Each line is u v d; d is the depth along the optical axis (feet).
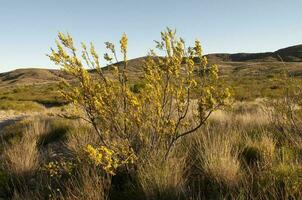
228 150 15.06
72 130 25.26
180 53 13.48
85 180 13.69
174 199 11.98
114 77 14.15
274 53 515.91
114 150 14.17
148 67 13.82
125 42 14.02
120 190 13.79
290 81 19.11
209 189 12.57
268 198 11.03
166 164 13.62
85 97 14.01
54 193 13.83
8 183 15.83
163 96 14.19
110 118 14.12
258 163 14.07
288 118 18.84
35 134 25.29
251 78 170.91
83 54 13.76
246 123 24.16
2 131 32.53
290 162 13.38
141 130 14.51
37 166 17.37
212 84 13.47
